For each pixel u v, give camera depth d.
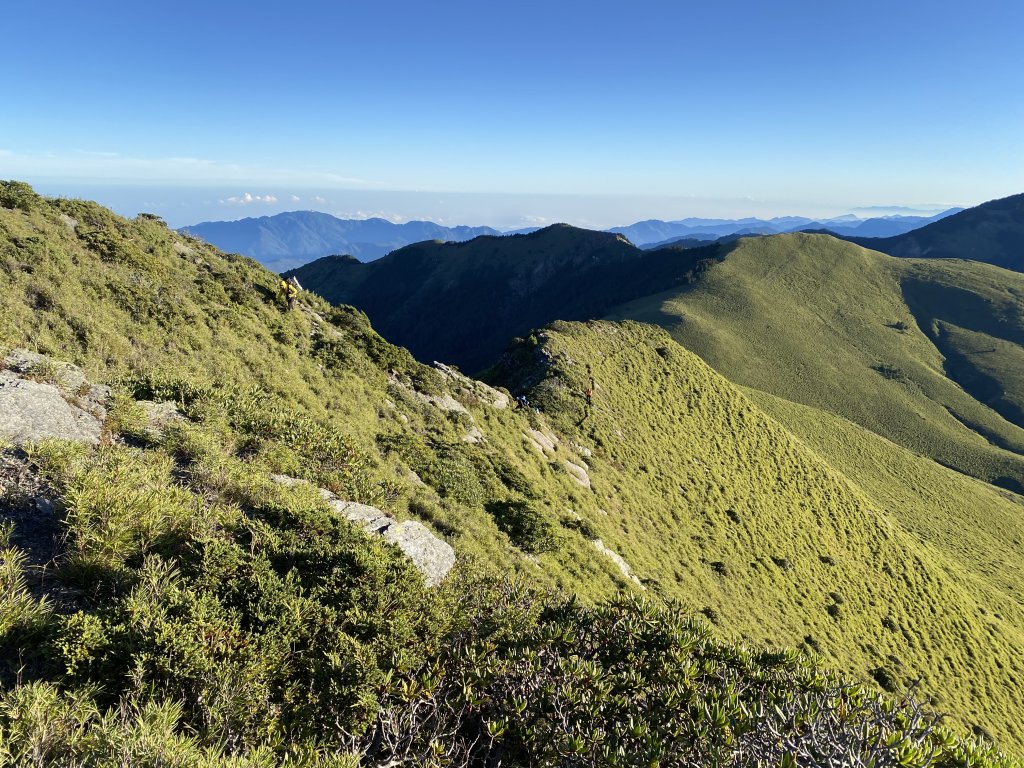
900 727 5.84
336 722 5.67
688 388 62.09
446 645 7.47
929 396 172.88
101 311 19.62
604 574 22.80
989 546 83.56
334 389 25.14
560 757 5.93
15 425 7.99
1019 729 37.25
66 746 4.32
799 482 58.06
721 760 5.63
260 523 8.02
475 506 20.66
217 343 22.50
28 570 5.99
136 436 9.66
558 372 49.94
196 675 5.36
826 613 38.62
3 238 19.95
